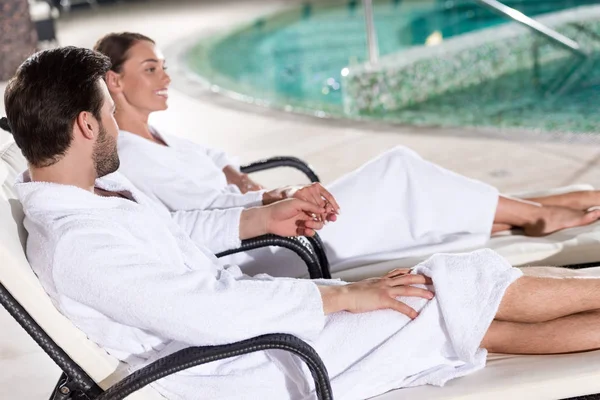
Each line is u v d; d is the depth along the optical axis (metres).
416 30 10.68
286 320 1.95
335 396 2.05
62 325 1.88
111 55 2.78
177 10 14.36
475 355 2.11
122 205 1.98
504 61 7.69
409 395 2.04
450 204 2.88
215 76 8.67
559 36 7.10
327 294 2.06
